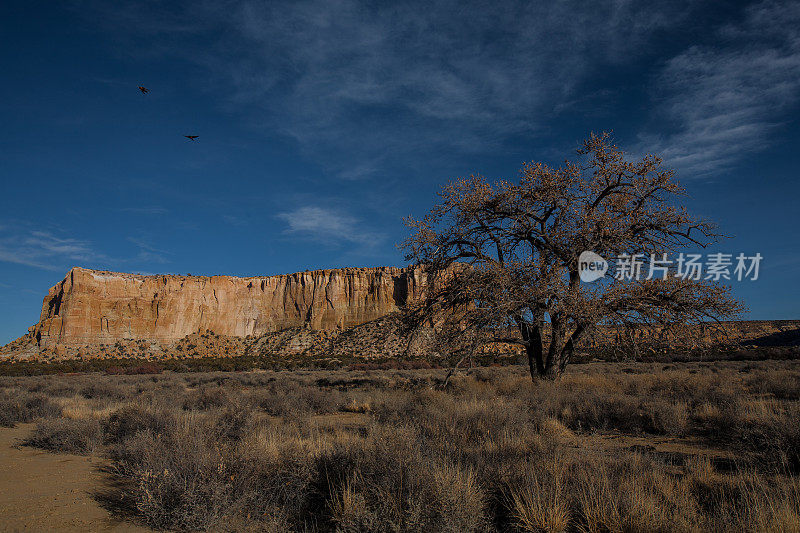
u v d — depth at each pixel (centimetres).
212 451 580
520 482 490
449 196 1716
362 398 1628
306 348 10262
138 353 10144
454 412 921
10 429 1191
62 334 10094
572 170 1633
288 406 1379
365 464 515
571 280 1584
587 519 413
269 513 478
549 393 1243
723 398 1170
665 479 532
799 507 423
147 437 723
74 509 529
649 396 1323
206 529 452
